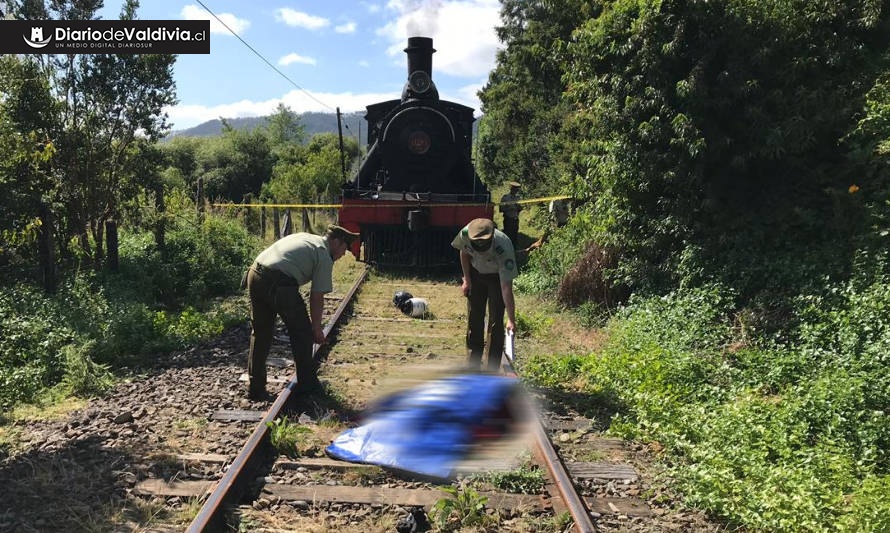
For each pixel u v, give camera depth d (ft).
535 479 13.62
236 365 21.58
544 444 14.56
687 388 19.48
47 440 15.17
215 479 13.44
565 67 33.40
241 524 11.60
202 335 25.40
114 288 27.86
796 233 25.07
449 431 15.30
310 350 18.24
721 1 25.25
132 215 36.42
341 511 12.43
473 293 20.70
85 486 12.96
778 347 21.22
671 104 26.68
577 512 11.71
